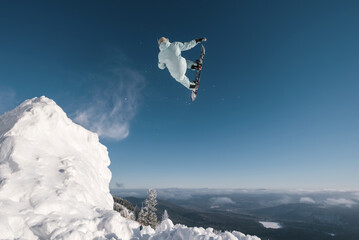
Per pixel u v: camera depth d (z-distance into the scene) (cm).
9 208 426
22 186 488
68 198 525
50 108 766
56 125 752
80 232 436
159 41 485
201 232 530
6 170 517
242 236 553
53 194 508
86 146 866
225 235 523
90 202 592
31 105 741
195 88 512
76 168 654
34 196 480
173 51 454
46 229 418
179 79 487
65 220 461
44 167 585
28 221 426
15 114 722
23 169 531
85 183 646
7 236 373
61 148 714
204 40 482
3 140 607
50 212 468
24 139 624
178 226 600
